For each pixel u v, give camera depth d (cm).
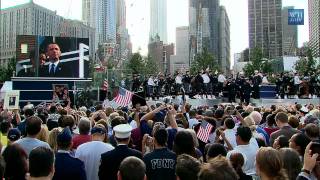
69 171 570
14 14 10462
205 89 3375
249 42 16062
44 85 3247
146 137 767
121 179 428
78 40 3350
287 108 1584
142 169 429
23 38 3275
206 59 8331
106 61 6359
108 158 611
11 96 1531
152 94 3428
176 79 3438
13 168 461
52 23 9594
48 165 442
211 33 16212
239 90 3266
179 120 1055
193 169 421
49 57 3294
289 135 803
